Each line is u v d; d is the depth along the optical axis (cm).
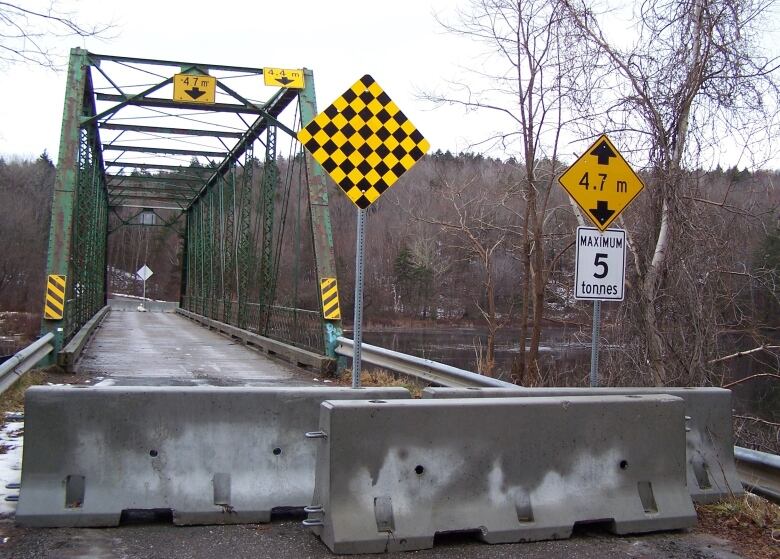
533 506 468
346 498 433
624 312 1112
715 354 1055
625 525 478
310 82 1581
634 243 1103
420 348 2398
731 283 1044
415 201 2595
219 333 2598
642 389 573
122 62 1602
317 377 1265
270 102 1730
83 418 471
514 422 476
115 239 8812
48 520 450
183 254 4712
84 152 1783
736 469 571
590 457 490
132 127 2127
